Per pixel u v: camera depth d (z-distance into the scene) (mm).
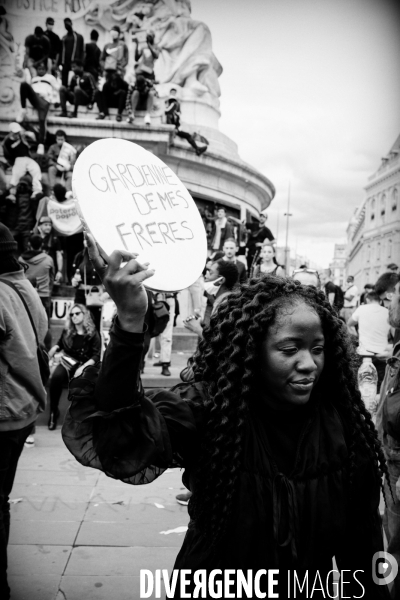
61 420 6531
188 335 11008
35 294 3088
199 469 1415
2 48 15648
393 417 2529
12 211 11883
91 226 1367
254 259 12680
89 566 3201
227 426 1390
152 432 1280
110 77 13562
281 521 1350
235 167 16109
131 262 1203
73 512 4031
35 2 16375
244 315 1421
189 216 1599
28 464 5152
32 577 3047
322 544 1367
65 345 6355
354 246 71875
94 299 7594
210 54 17031
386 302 7164
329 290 13867
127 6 16547
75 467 5078
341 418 1515
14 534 3617
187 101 16438
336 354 1505
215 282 4492
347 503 1440
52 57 15125
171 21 16719
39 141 13180
